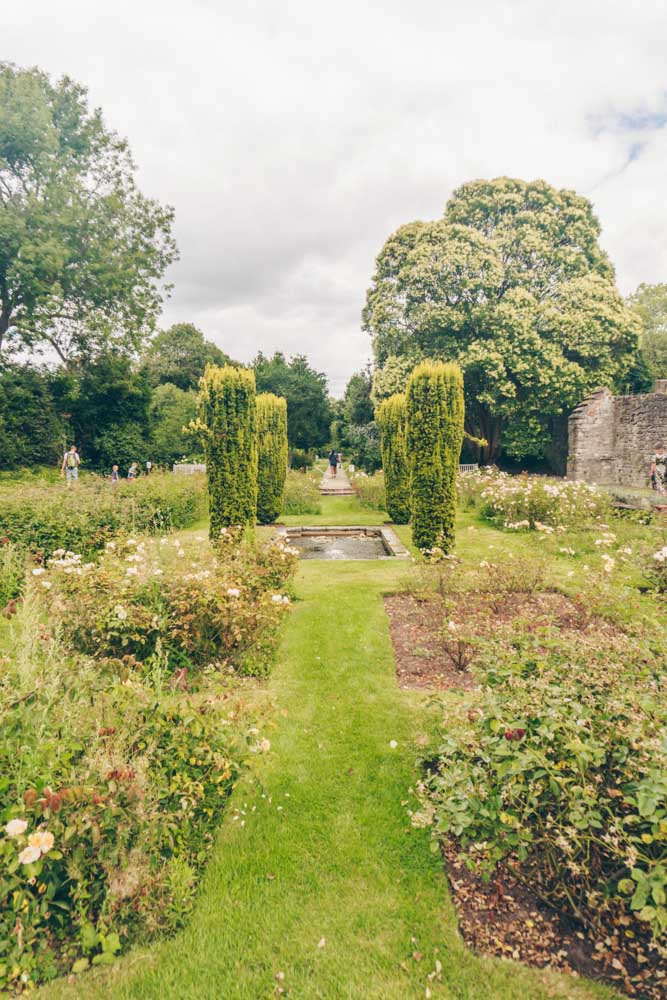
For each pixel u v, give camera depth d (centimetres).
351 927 235
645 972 203
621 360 2248
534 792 219
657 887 180
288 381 3938
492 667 302
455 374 951
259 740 301
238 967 217
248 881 259
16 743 247
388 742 373
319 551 1104
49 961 213
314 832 292
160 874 235
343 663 503
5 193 1944
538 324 2162
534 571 679
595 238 2397
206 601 471
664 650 308
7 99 1838
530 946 222
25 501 844
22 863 200
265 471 1414
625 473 1894
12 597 640
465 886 255
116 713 290
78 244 2098
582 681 270
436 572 686
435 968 214
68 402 2486
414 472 994
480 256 2117
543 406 2245
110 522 936
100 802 222
